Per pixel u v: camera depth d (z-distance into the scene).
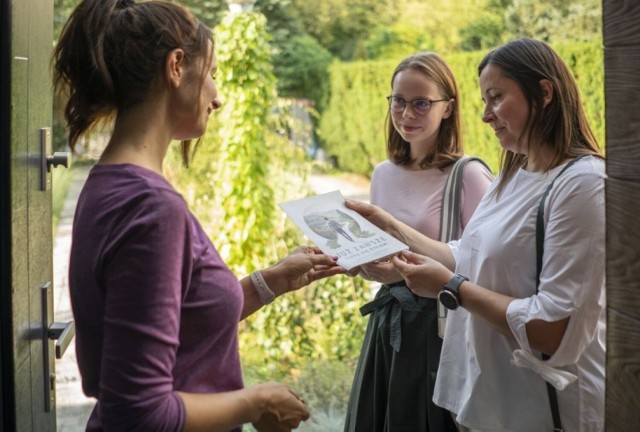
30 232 2.01
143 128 1.58
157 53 1.56
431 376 2.83
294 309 6.14
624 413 1.50
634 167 1.44
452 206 3.05
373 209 2.86
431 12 15.93
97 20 1.58
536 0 13.30
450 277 2.31
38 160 2.11
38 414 2.09
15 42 1.85
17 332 1.87
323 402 5.22
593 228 2.05
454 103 3.17
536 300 2.10
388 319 2.95
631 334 1.47
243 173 6.55
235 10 6.67
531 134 2.23
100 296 1.48
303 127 9.38
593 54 9.12
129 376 1.39
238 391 1.59
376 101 14.66
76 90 1.61
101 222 1.48
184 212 1.49
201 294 1.55
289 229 6.86
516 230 2.21
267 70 6.77
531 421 2.22
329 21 17.44
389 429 2.90
